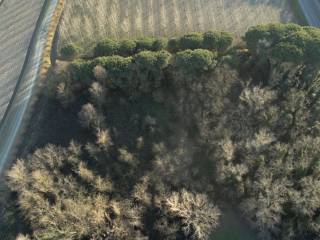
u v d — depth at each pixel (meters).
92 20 99.62
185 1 103.00
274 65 82.31
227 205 75.56
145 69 82.62
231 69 83.56
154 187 75.38
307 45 80.81
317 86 81.12
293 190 70.38
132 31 97.31
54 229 68.38
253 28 87.19
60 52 93.31
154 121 81.88
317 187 69.00
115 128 81.94
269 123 77.75
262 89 79.56
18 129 85.88
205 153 79.56
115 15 100.69
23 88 90.88
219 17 99.19
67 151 79.00
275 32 85.50
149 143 80.94
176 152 79.06
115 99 85.06
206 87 82.19
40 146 82.12
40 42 97.69
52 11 102.94
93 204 72.25
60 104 85.44
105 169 78.31
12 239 71.12
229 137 77.31
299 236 69.94
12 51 97.19
